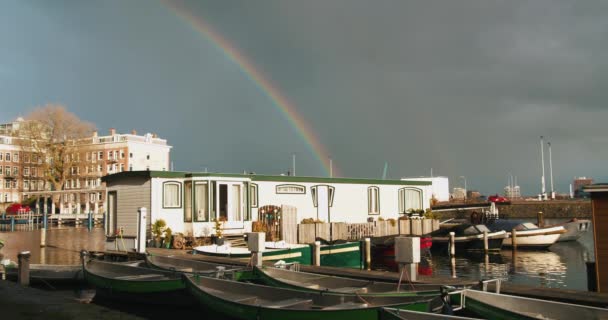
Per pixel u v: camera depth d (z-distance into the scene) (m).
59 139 73.00
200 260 17.86
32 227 64.00
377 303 10.48
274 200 28.42
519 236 34.88
